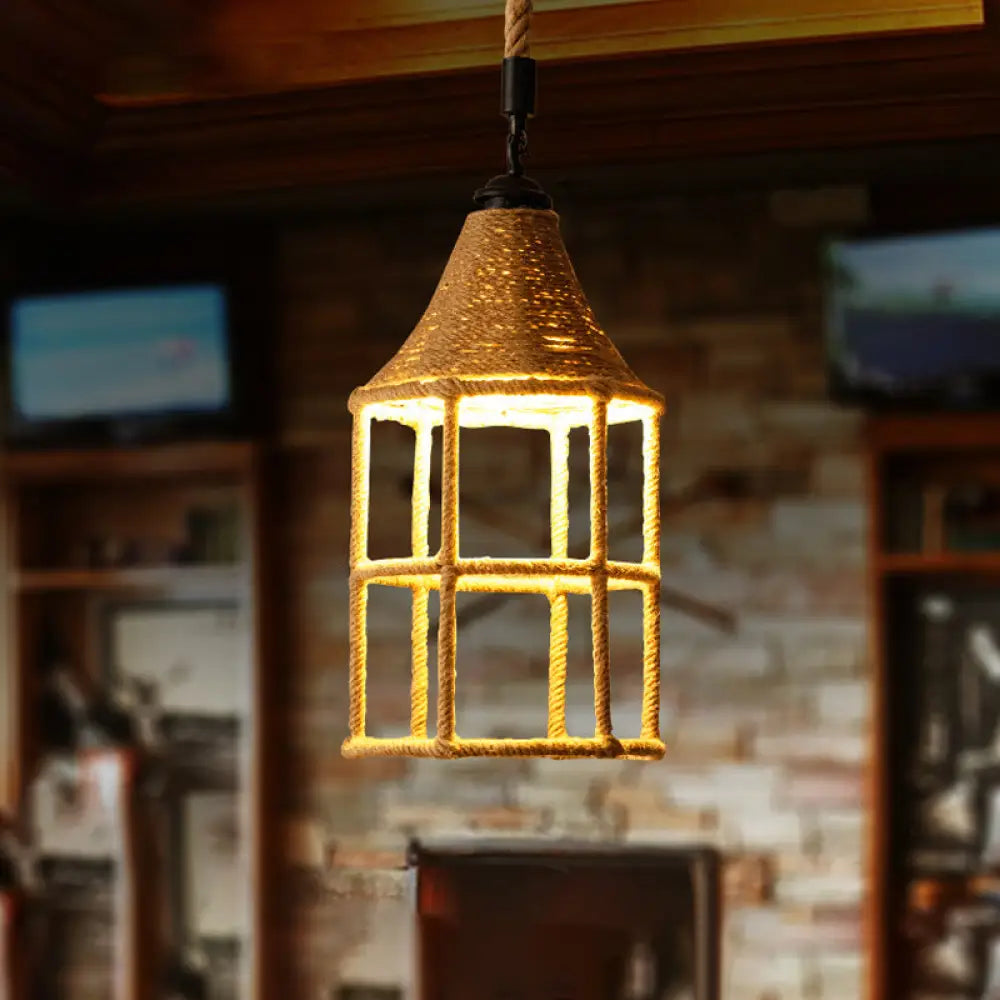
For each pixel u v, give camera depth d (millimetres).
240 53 4297
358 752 2072
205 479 6102
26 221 5809
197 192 4938
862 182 5375
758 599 5539
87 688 6203
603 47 4199
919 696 5527
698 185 5438
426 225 5844
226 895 6023
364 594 2129
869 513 5344
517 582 2352
